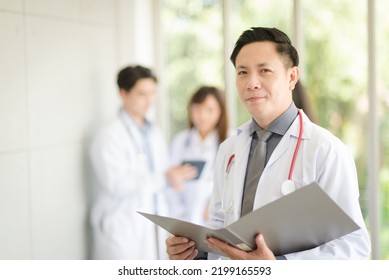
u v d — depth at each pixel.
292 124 1.71
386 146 3.52
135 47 3.98
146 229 3.38
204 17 4.02
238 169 1.79
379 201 3.56
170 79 4.21
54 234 3.17
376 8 3.44
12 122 2.77
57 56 3.20
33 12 2.96
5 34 2.71
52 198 3.15
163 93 4.23
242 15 3.88
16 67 2.80
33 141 2.95
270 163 1.69
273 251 1.65
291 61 1.67
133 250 3.33
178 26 4.14
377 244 3.56
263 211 1.45
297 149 1.67
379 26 3.46
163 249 3.55
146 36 4.12
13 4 2.78
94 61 3.63
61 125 3.24
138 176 3.30
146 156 3.45
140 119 3.46
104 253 3.35
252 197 1.72
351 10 3.54
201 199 3.53
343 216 1.43
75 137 3.40
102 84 3.74
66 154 3.30
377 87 3.49
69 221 3.34
